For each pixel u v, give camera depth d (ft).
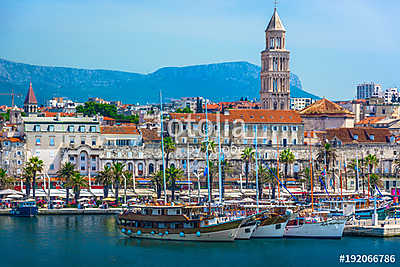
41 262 529.86
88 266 519.19
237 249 572.92
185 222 591.37
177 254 554.46
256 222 602.03
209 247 576.61
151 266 520.83
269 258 545.44
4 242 593.42
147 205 621.31
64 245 583.58
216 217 596.29
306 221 613.52
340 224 612.70
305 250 573.74
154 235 599.98
